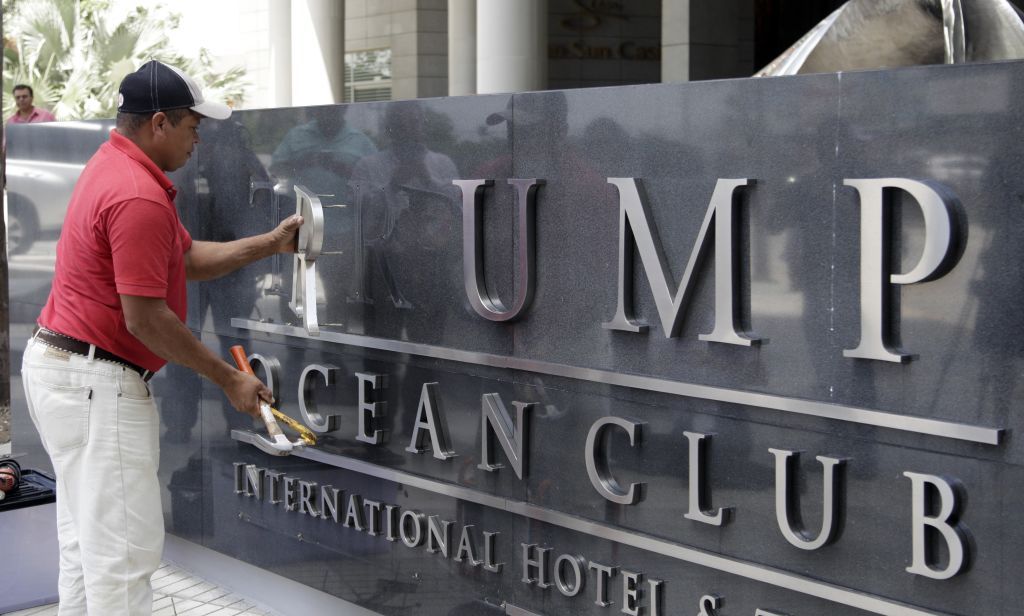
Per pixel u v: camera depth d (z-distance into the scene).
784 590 3.01
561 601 3.65
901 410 2.72
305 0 16.23
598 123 3.36
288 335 4.61
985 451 2.58
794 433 2.95
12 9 18.94
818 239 2.85
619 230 3.30
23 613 4.86
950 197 2.59
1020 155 2.48
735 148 3.01
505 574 3.83
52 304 3.80
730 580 3.14
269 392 3.89
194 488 5.19
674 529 3.27
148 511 3.77
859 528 2.83
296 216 4.29
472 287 3.75
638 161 3.26
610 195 3.35
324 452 4.50
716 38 14.05
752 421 3.04
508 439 3.72
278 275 4.66
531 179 3.54
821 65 3.88
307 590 4.65
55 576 4.98
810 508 2.93
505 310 3.71
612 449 3.42
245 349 4.87
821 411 2.85
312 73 16.33
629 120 3.27
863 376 2.79
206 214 4.99
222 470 5.03
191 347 3.68
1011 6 3.69
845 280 2.81
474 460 3.89
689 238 3.14
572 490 3.56
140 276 3.55
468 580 3.96
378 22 22.55
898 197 2.68
